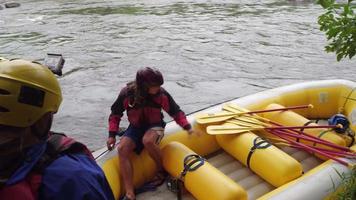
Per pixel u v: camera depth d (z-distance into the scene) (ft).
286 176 10.03
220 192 9.20
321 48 32.01
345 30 8.02
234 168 11.75
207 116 12.60
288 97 14.80
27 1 58.08
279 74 27.12
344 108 14.55
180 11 48.03
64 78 26.50
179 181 10.40
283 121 12.87
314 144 11.84
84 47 33.96
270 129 12.02
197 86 25.18
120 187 10.37
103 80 26.27
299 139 12.10
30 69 3.91
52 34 38.40
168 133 11.86
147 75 10.03
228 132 11.74
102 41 35.68
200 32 38.06
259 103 14.08
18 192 3.60
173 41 35.32
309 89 15.14
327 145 11.16
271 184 10.62
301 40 34.42
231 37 36.09
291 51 31.68
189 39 35.83
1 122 3.75
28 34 38.58
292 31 37.29
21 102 3.78
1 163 3.71
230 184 9.28
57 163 3.86
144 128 10.73
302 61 29.40
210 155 12.57
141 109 10.46
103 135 18.84
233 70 28.02
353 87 14.64
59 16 46.68
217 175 9.62
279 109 13.11
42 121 3.97
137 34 37.86
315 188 9.34
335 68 27.78
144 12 47.98
